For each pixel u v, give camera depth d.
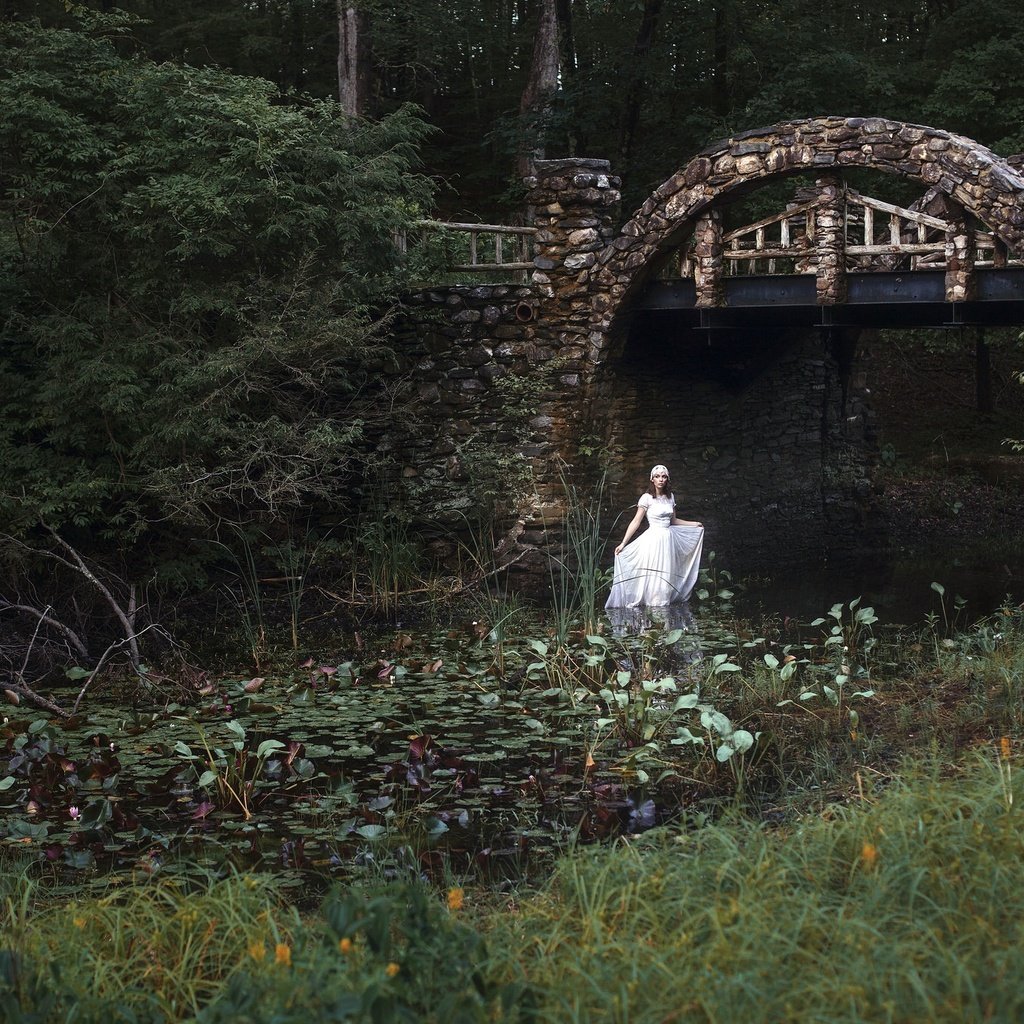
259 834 6.15
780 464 17.44
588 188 14.02
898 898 4.00
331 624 12.14
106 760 7.11
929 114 20.72
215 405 12.11
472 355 14.59
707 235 13.27
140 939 4.29
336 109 13.69
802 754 7.17
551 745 7.66
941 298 12.30
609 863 4.57
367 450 14.94
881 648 10.13
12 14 20.05
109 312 12.55
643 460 15.34
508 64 27.66
